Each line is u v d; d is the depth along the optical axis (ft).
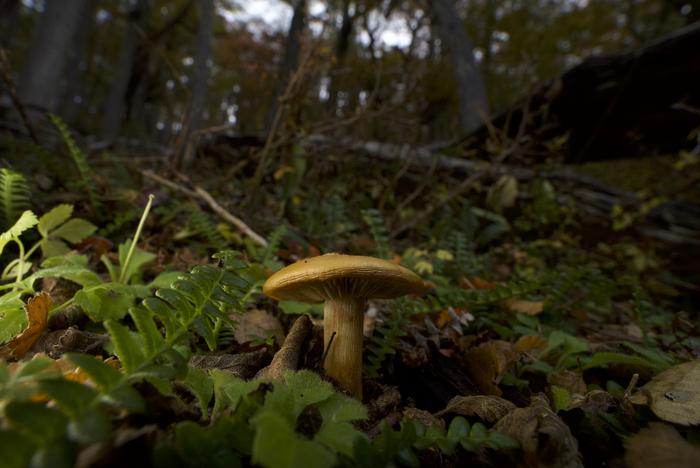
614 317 1.36
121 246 0.79
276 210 1.70
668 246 2.48
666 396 0.54
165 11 7.14
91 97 8.51
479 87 3.70
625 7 6.51
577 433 0.53
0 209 0.86
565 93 2.30
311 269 0.56
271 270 1.00
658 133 2.61
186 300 0.46
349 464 0.37
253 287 0.77
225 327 0.69
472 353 0.70
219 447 0.35
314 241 1.49
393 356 0.71
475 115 3.61
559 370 0.73
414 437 0.43
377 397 0.62
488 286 1.15
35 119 2.01
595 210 2.65
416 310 0.86
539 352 0.84
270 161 1.57
